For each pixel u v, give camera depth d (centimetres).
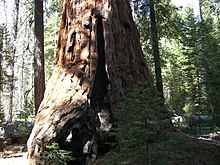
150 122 491
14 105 3219
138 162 527
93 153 698
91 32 814
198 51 1451
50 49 2998
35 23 1361
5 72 2039
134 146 529
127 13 902
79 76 775
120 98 764
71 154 685
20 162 828
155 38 1152
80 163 692
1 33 2030
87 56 794
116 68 794
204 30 1521
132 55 848
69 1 865
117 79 782
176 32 1339
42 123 702
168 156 618
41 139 671
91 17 827
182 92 1870
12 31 2338
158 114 509
